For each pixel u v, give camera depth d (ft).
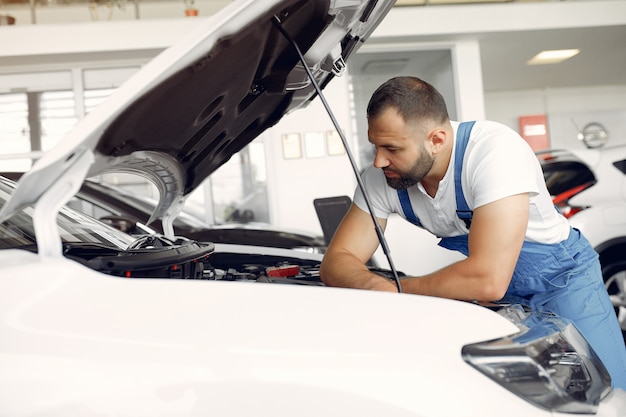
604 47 29.19
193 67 3.59
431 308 3.68
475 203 5.35
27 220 4.66
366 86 25.48
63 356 3.27
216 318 3.40
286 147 25.13
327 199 13.87
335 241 6.36
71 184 3.59
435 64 25.90
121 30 22.70
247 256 9.62
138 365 3.25
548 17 24.53
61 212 5.98
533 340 3.72
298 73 5.44
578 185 15.29
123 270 3.98
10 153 24.49
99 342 3.31
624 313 14.75
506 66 31.91
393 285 5.28
